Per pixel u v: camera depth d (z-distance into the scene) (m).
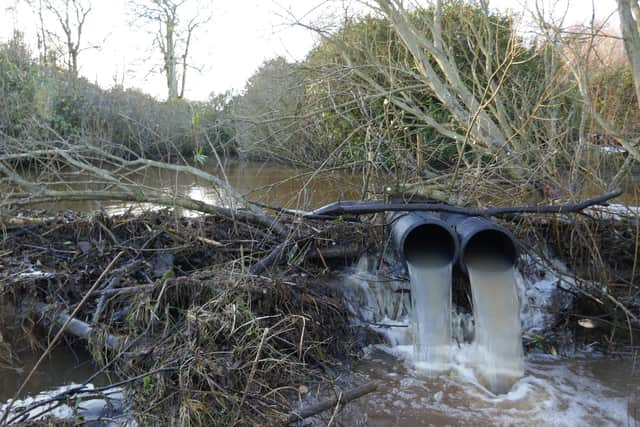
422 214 5.68
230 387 3.76
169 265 5.71
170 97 18.41
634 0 6.43
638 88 6.33
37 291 5.20
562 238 6.28
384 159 7.38
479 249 5.63
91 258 5.73
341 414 4.04
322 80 9.01
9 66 14.27
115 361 4.30
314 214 5.91
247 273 5.04
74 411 3.67
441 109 9.66
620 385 4.63
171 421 3.57
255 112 11.23
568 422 4.06
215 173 14.69
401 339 5.39
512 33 8.06
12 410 3.87
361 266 6.08
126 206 8.77
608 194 5.48
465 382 4.66
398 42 9.58
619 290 5.96
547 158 6.44
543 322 5.64
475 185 6.55
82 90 14.70
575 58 7.48
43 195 6.38
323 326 5.03
